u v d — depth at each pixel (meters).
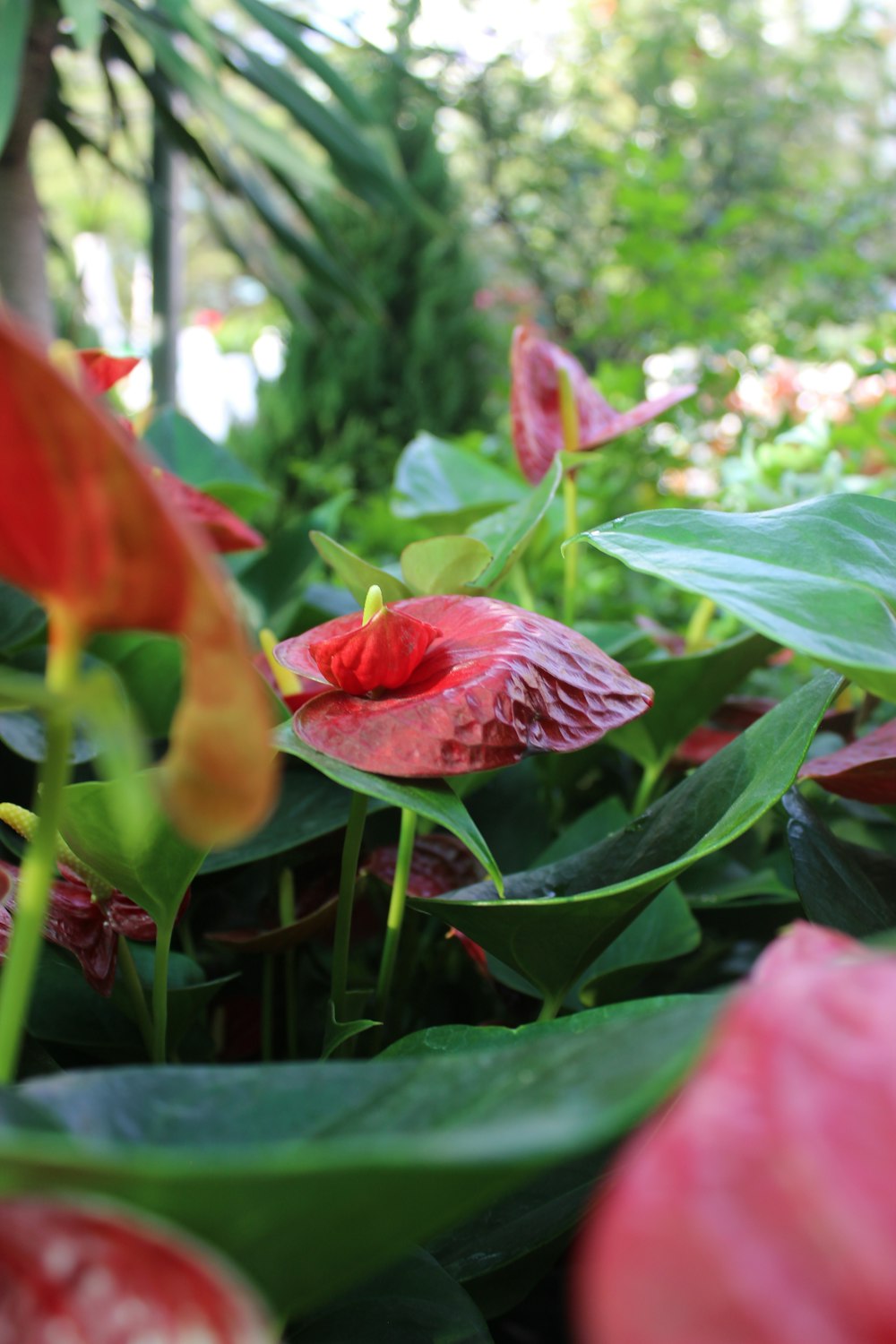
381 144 2.06
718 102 4.43
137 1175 0.22
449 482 0.90
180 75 1.56
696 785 0.48
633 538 0.41
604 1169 0.39
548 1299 0.49
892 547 0.40
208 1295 0.21
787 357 1.34
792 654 0.77
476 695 0.41
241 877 0.62
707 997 0.36
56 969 0.49
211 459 0.96
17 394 0.23
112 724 0.26
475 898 0.47
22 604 0.66
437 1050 0.38
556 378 0.71
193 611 0.24
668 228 1.74
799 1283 0.19
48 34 1.46
